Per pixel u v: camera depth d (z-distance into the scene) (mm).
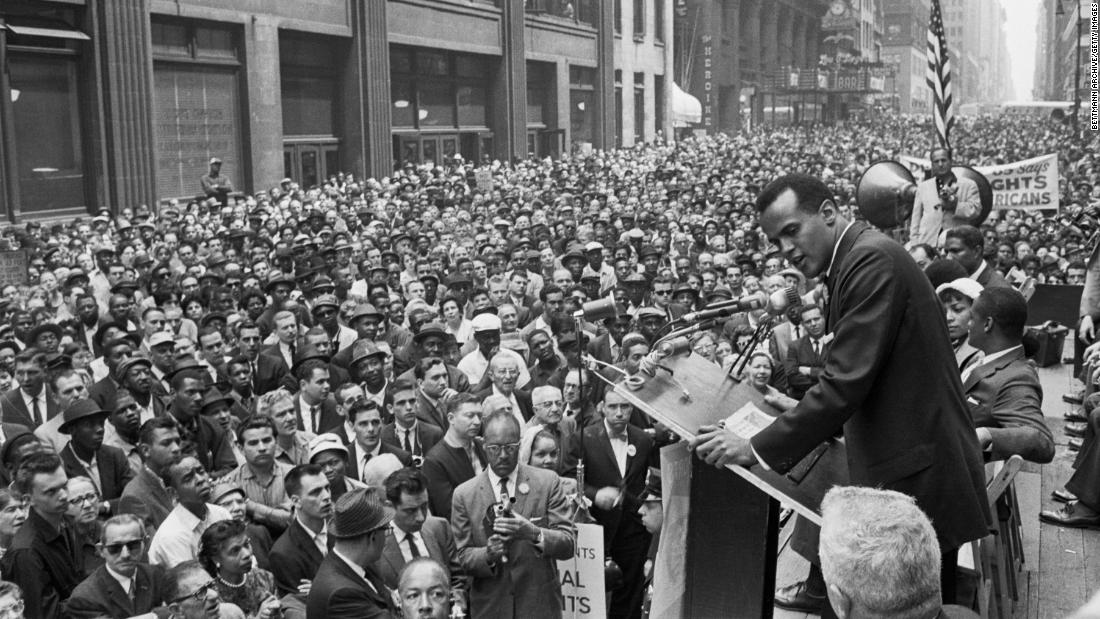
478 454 8414
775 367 11273
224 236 23016
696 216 26609
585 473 8094
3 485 9430
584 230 23141
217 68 32281
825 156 58000
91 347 15117
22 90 25703
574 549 7094
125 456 9500
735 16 94125
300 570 7348
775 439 4016
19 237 21344
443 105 46125
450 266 19594
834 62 107375
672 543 4770
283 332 13375
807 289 12883
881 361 4008
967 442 4203
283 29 34812
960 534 4102
